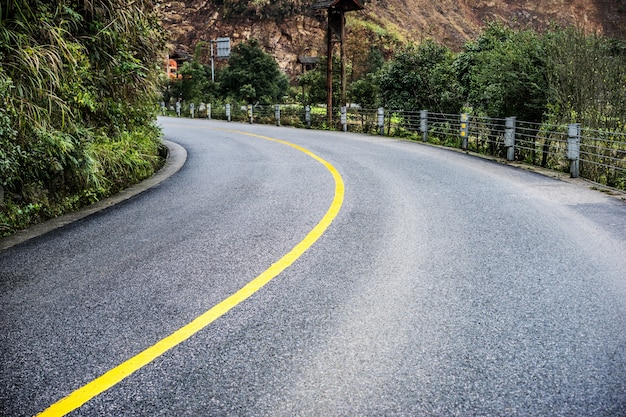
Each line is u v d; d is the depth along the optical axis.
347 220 6.41
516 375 2.79
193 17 86.62
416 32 116.38
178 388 2.68
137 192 8.76
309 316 3.57
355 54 68.69
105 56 8.68
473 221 6.36
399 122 20.86
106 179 8.55
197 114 35.91
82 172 7.72
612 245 5.29
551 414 2.44
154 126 13.98
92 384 2.72
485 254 4.99
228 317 3.56
